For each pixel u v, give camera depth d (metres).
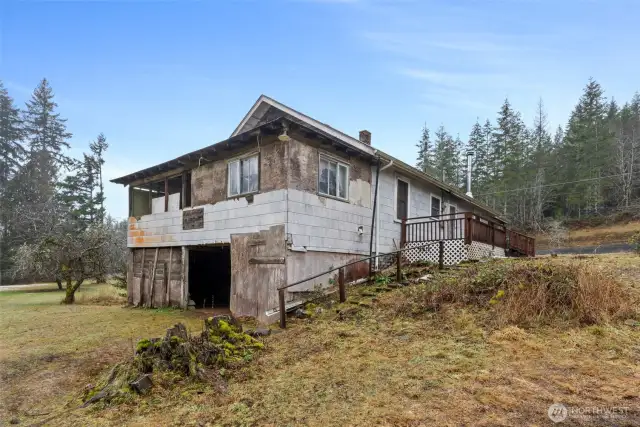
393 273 10.03
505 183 39.44
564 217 36.28
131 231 13.23
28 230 26.84
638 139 36.88
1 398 4.39
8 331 8.26
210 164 10.48
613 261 9.14
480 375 3.93
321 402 3.65
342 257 9.70
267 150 8.80
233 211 9.60
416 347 5.03
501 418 3.03
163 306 11.71
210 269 13.38
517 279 6.46
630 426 2.80
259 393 3.99
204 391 4.11
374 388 3.87
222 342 5.40
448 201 15.62
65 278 14.74
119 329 8.22
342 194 9.98
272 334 6.48
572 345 4.57
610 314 5.32
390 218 11.75
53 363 5.73
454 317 5.98
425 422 3.07
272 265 8.06
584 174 36.75
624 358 4.09
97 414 3.71
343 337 5.81
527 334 5.04
